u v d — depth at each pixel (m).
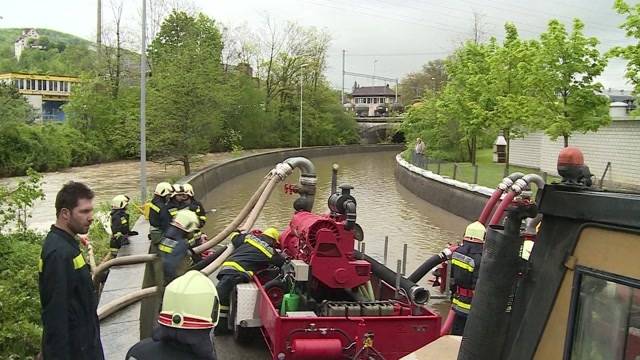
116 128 40.16
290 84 68.25
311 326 6.35
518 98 22.45
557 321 2.24
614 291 2.06
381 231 19.61
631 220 2.02
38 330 5.52
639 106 19.14
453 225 21.30
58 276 3.62
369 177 41.28
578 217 2.21
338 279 7.13
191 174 27.88
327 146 68.81
